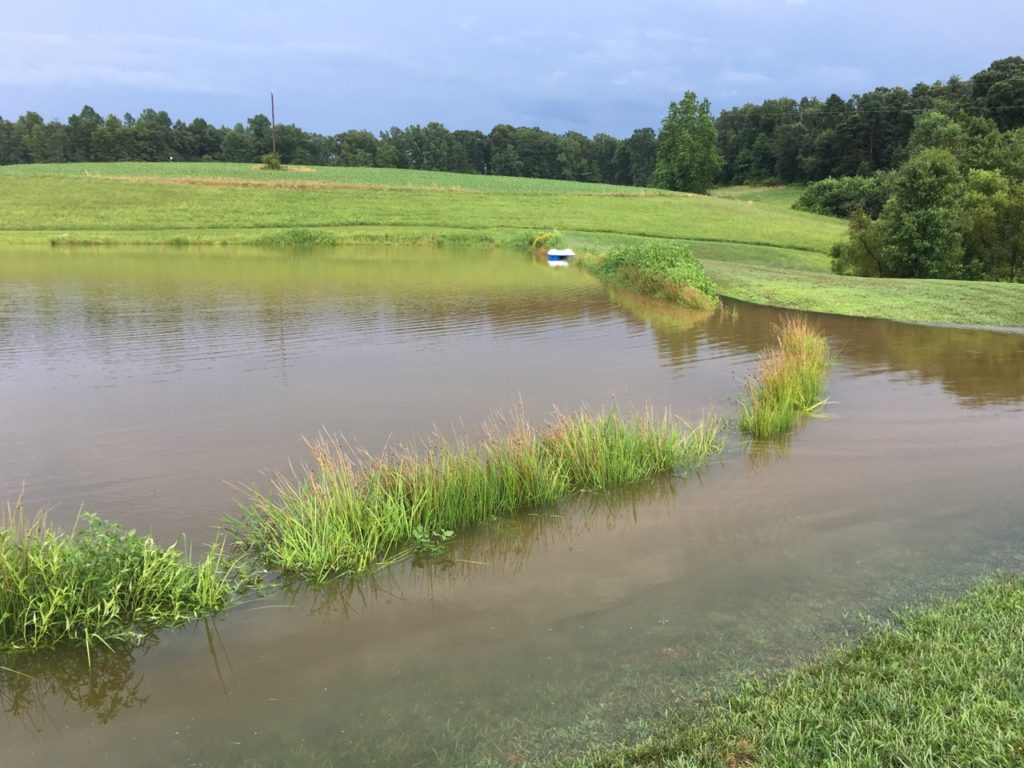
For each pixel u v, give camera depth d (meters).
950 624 3.87
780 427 8.12
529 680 3.71
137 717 3.55
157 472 6.99
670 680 3.61
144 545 4.69
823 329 15.37
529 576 4.96
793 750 2.90
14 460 7.32
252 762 3.19
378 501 5.52
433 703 3.55
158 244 35.94
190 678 3.87
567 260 30.22
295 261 29.39
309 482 6.08
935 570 4.74
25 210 42.12
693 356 12.55
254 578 4.95
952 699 3.15
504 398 9.72
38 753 3.31
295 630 4.34
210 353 12.50
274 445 7.79
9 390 10.05
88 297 18.83
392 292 20.62
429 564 5.18
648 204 55.12
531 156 137.75
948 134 48.97
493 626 4.30
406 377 10.91
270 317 16.20
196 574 4.75
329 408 9.23
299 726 3.43
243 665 3.98
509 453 6.37
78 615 4.21
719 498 6.27
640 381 10.73
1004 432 8.08
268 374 11.05
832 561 4.97
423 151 140.75
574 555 5.27
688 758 2.92
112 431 8.27
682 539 5.48
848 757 2.81
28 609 4.13
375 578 4.99
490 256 33.28
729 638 4.00
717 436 7.99
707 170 89.31
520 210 50.19
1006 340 14.07
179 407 9.25
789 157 109.00
